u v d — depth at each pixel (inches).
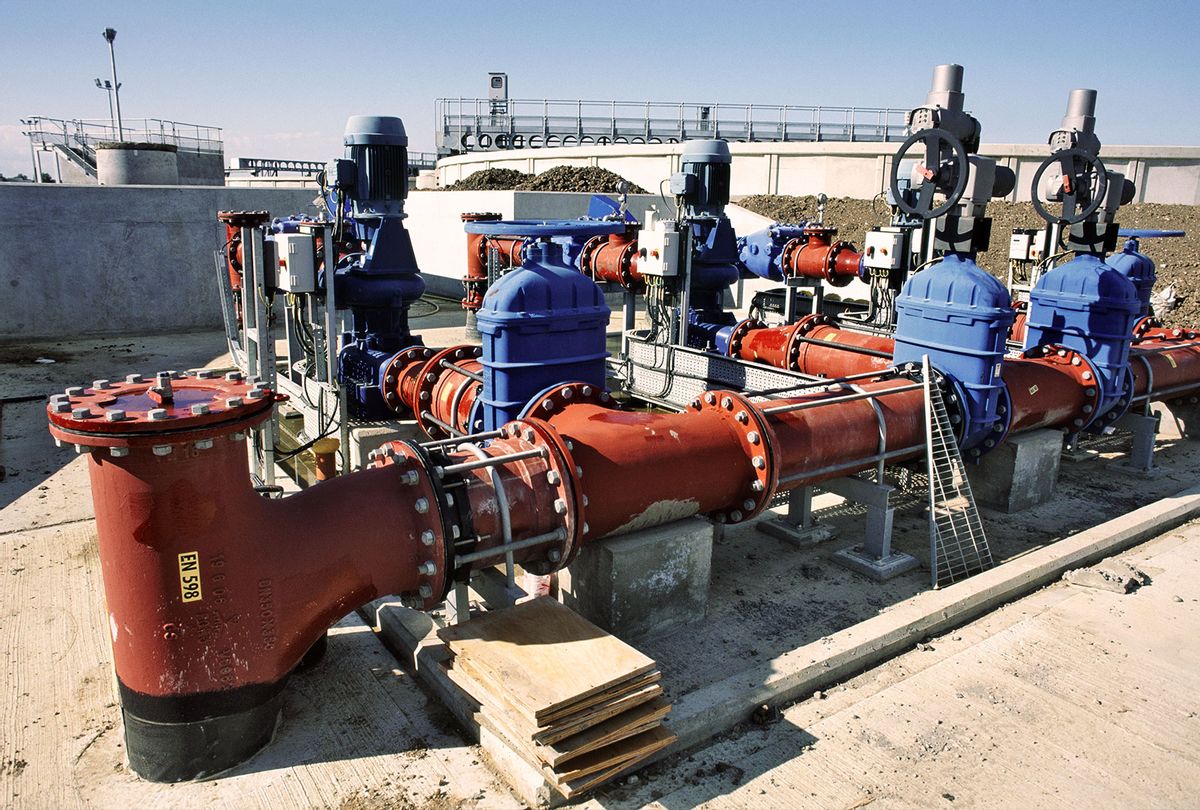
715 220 405.4
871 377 239.6
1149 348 318.7
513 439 171.5
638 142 1237.7
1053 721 158.4
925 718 159.5
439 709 157.2
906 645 185.5
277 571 137.6
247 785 135.9
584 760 132.2
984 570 221.5
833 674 171.8
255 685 138.3
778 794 138.6
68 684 163.0
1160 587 214.7
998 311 226.1
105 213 540.7
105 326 554.3
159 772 135.5
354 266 309.7
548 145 1259.8
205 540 128.1
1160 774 143.8
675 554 185.0
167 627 128.7
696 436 189.5
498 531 158.1
